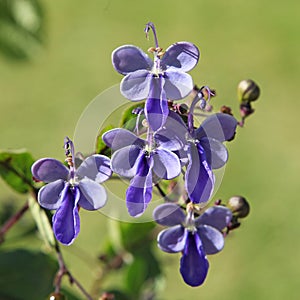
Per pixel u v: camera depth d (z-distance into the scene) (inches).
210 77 40.0
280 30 42.5
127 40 40.6
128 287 18.7
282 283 31.0
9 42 19.0
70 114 36.5
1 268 16.8
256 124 37.8
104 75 38.4
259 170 35.4
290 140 37.1
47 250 16.6
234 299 30.3
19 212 16.3
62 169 13.7
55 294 15.4
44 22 18.9
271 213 33.6
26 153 15.6
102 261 18.3
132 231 18.1
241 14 43.3
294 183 34.9
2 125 35.7
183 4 43.3
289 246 32.3
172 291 28.8
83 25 40.8
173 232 14.0
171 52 13.6
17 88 37.4
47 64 38.2
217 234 14.0
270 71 40.6
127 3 42.5
